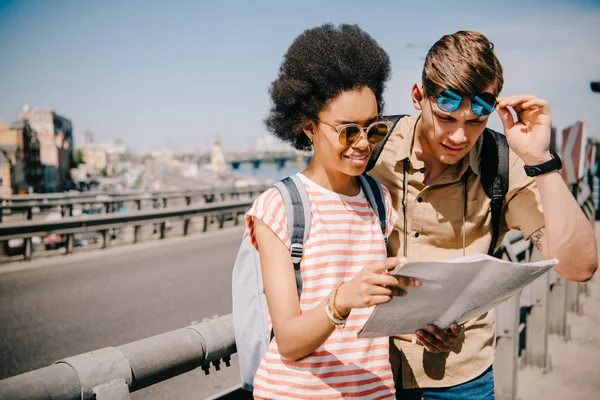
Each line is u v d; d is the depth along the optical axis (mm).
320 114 1288
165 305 6344
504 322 3129
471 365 1719
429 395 1751
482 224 1705
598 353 4367
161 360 1326
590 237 1420
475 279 1152
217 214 14969
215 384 4113
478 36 1475
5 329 5383
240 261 1410
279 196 1281
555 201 1429
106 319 5754
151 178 85250
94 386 1142
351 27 1327
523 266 1175
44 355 4660
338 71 1232
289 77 1336
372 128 1274
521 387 3695
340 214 1330
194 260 9695
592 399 3473
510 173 1638
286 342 1143
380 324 1191
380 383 1318
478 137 1539
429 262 1049
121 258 9836
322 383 1252
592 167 12828
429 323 1285
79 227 10148
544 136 1432
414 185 1715
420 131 1663
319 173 1359
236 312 1399
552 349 4477
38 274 8258
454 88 1406
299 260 1252
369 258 1350
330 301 1093
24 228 9109
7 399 1008
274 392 1267
